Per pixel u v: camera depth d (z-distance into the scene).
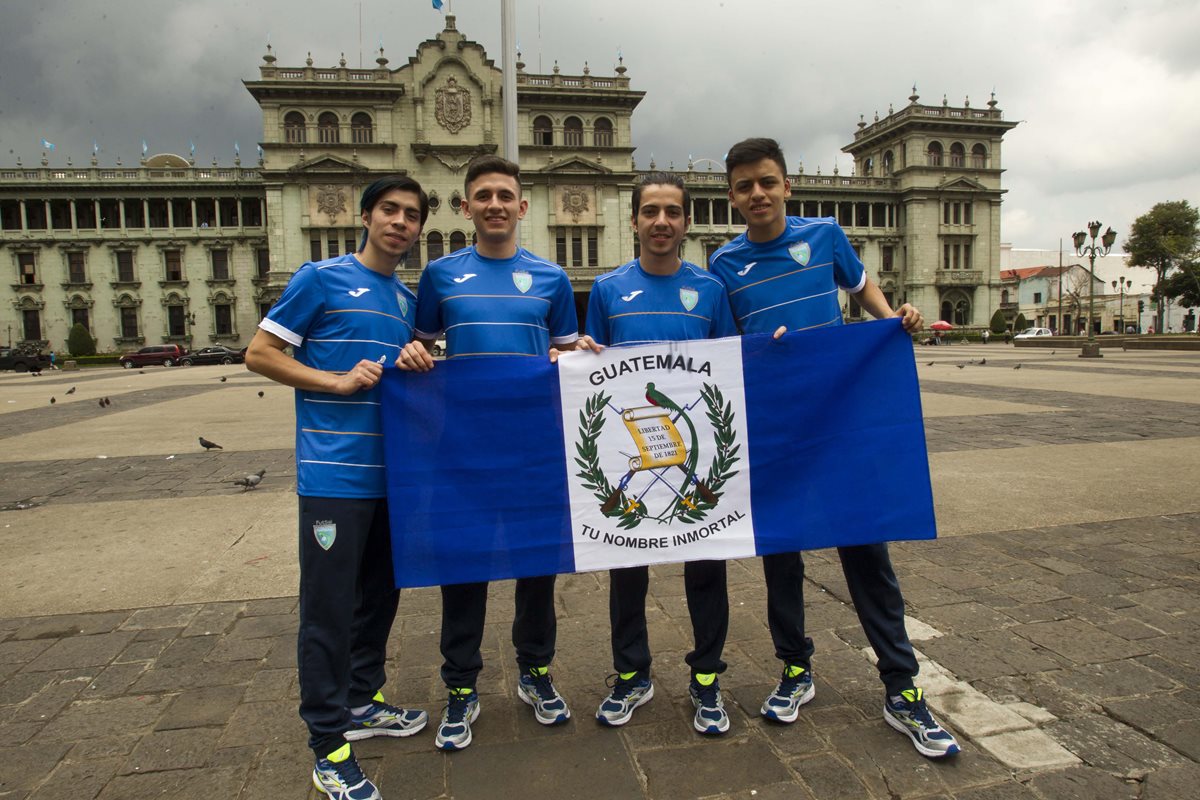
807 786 2.48
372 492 2.70
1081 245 32.22
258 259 55.75
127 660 3.54
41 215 55.06
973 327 64.56
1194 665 3.24
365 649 2.89
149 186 54.34
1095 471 7.38
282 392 19.91
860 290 3.26
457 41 52.41
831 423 3.02
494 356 2.91
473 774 2.61
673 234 2.96
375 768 2.66
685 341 2.99
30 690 3.24
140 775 2.60
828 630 3.77
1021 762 2.57
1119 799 2.36
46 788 2.52
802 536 2.98
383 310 2.76
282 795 2.49
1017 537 5.23
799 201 63.50
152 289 55.12
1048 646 3.46
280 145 51.38
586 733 2.87
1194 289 61.09
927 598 4.11
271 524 6.00
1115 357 29.94
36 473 8.52
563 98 54.38
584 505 2.96
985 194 64.62
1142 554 4.78
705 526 2.99
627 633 2.95
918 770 2.56
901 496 2.97
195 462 9.10
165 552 5.28
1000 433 9.92
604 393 2.96
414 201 2.78
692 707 3.04
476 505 2.88
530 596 2.94
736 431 3.01
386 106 52.09
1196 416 11.05
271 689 3.24
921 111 63.41
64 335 54.56
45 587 4.57
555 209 54.34
